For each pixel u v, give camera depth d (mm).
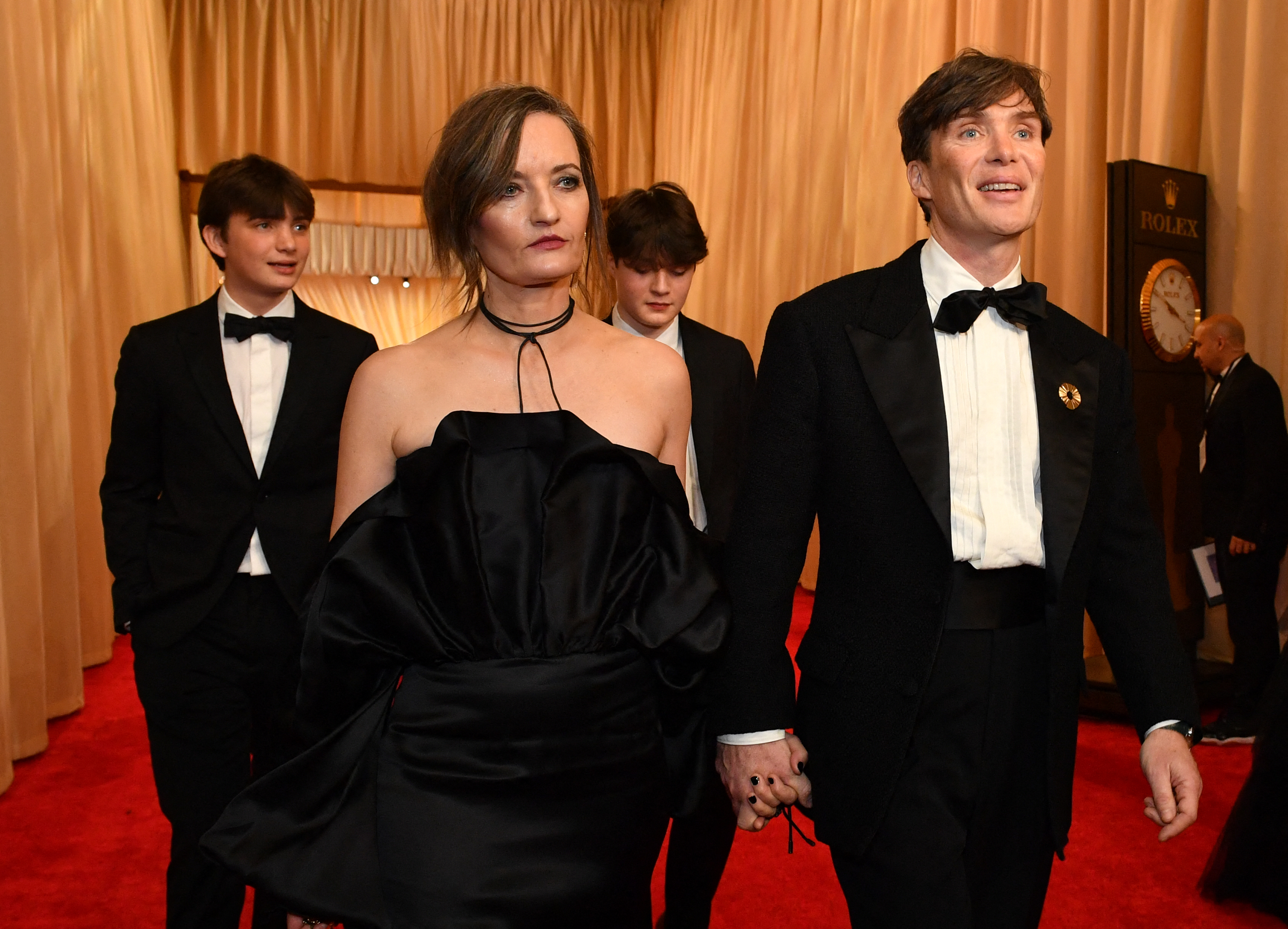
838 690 1321
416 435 1251
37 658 3547
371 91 8328
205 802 1960
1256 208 3893
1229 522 3602
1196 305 3994
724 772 1396
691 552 1271
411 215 9078
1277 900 2295
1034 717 1298
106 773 3395
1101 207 4480
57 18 4477
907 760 1279
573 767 1177
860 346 1322
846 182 6199
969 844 1281
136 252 6070
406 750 1174
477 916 1104
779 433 1368
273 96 8102
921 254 1423
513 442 1225
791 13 6953
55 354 3971
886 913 1283
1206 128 4105
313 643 1225
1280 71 3812
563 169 1206
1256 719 2656
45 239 4008
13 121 3408
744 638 1343
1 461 3418
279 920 1881
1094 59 4441
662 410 1329
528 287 1276
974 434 1312
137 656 1979
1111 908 2375
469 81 8648
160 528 2000
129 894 2504
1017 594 1292
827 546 1386
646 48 9188
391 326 9656
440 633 1200
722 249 8078
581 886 1152
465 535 1186
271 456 2027
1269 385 3527
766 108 7387
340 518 1281
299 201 2127
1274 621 3527
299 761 1175
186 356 2041
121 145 5688
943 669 1271
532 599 1207
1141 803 2990
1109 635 1408
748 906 2414
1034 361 1330
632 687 1235
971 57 1337
